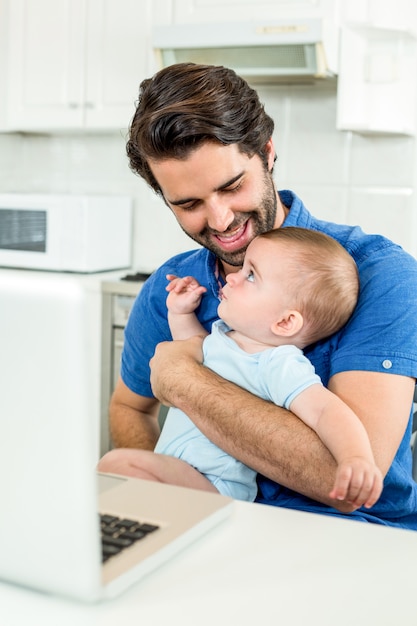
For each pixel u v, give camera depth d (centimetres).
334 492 103
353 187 306
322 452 112
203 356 134
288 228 133
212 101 118
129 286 288
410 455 133
